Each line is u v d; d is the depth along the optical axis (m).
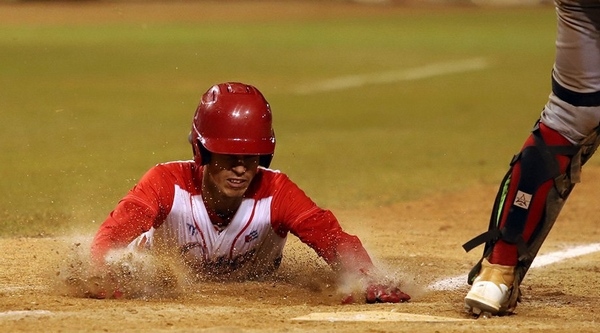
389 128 56.91
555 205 15.20
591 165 42.38
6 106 62.16
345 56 108.50
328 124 58.56
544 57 111.69
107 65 92.75
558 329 13.84
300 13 182.50
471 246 15.24
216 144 16.02
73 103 64.88
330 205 31.81
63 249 21.70
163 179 16.88
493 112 66.06
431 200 33.16
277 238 17.66
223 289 17.27
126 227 16.39
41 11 165.88
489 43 130.00
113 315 14.18
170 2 188.88
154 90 74.12
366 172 39.62
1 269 19.17
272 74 88.94
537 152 15.05
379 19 173.12
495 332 13.54
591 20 14.22
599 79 14.48
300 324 13.88
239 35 133.25
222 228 17.14
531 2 199.88
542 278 19.88
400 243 24.92
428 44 126.75
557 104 14.95
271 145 16.48
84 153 42.59
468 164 42.56
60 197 31.08
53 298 15.78
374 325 13.95
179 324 13.56
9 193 31.70
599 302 16.73
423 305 16.03
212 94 16.62
